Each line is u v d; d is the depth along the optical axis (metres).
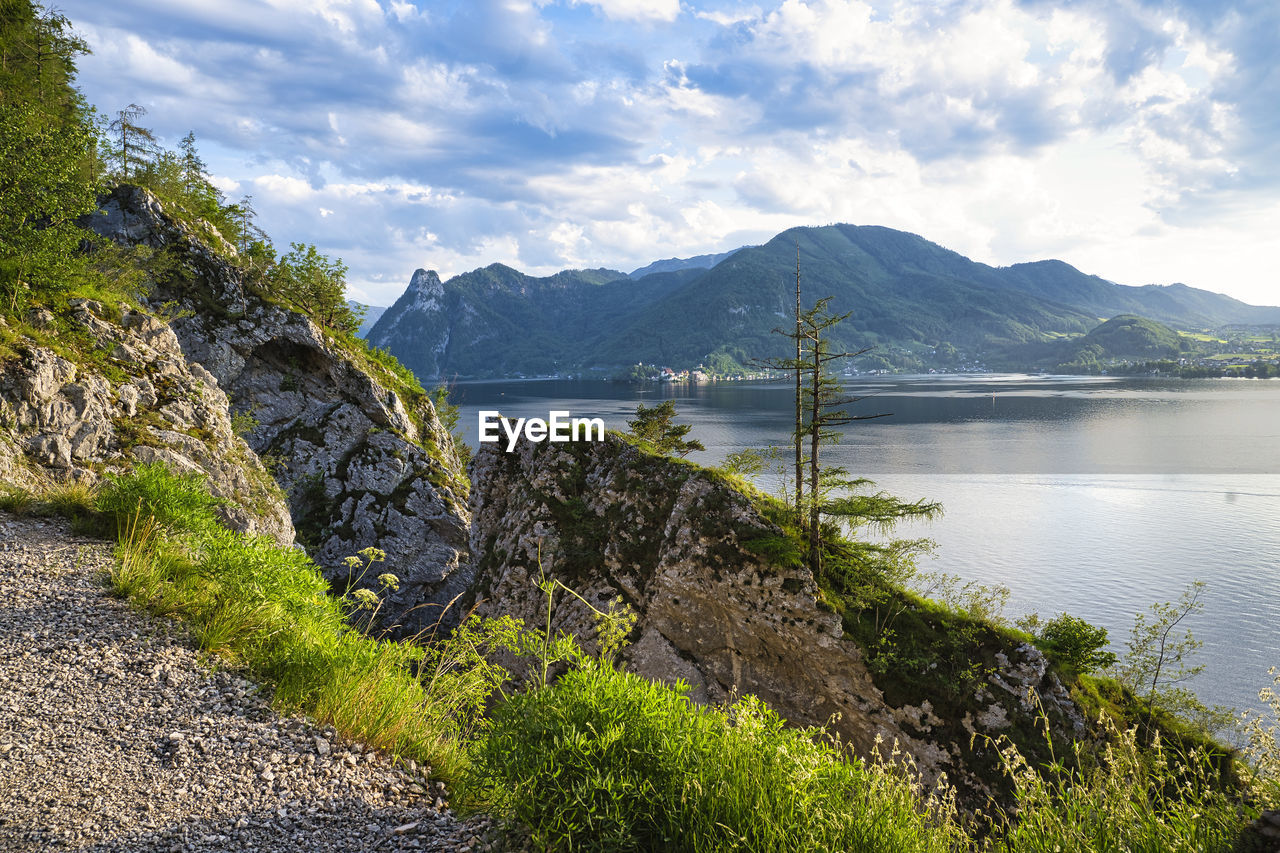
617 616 6.52
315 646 8.41
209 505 11.92
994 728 27.69
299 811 5.86
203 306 48.16
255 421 46.66
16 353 17.42
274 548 9.84
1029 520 117.00
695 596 32.28
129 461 19.20
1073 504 127.94
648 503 35.47
